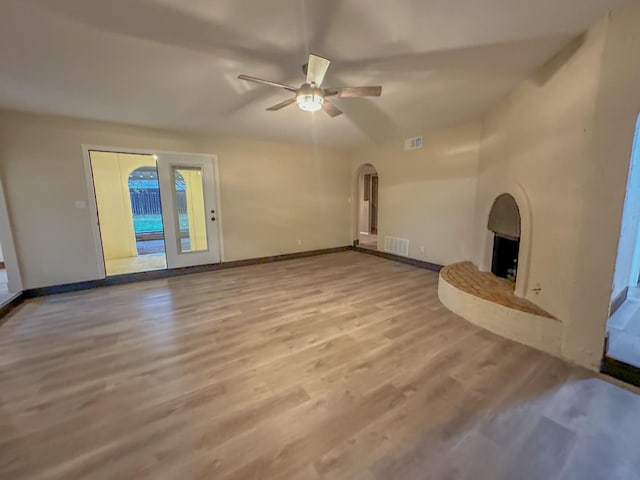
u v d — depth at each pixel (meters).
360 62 2.36
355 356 2.27
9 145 3.45
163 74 2.53
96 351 2.37
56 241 3.79
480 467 1.33
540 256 2.48
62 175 3.76
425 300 3.46
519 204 2.77
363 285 4.06
